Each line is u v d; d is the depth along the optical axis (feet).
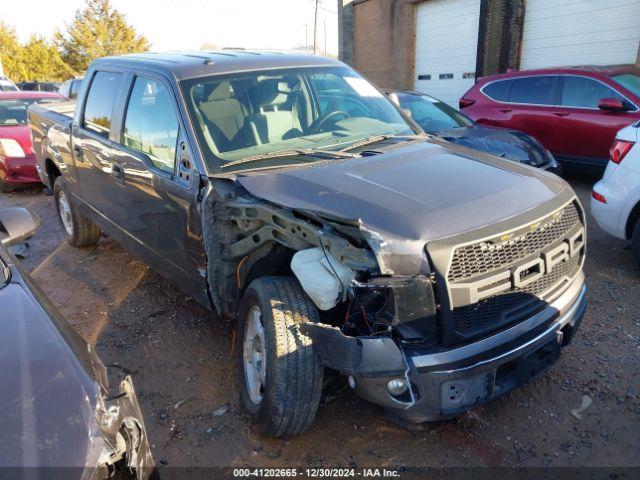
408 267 8.36
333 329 8.66
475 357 8.68
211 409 11.46
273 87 13.55
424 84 56.24
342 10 64.08
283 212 9.82
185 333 14.57
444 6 51.55
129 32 176.35
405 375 8.47
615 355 12.47
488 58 47.24
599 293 15.56
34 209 28.60
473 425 10.54
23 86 91.15
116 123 15.44
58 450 5.78
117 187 15.55
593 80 26.63
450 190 9.73
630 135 16.20
